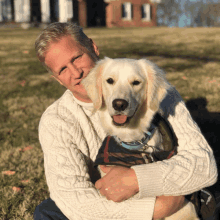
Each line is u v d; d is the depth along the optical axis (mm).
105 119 2201
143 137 2100
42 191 3086
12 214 2740
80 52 2072
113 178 1665
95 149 2084
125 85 2084
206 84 6500
